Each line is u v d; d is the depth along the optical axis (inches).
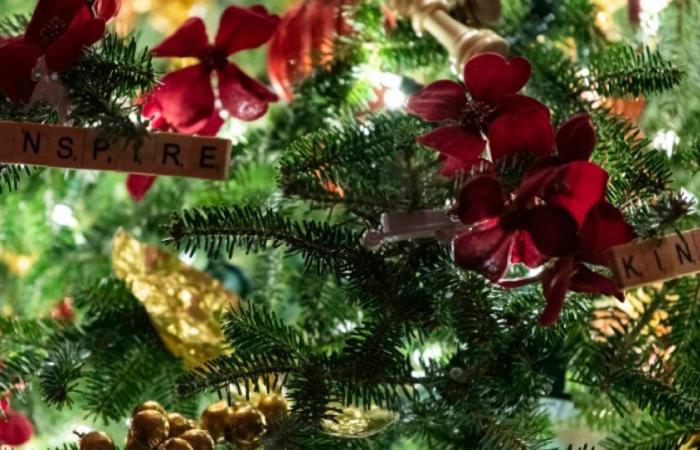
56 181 47.4
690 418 36.4
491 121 35.3
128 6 48.7
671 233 34.9
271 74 42.7
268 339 37.4
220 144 34.9
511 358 36.5
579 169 33.8
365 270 36.1
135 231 46.5
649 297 39.5
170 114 39.6
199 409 41.6
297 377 35.9
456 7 38.9
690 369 37.0
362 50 42.4
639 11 43.1
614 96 38.9
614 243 33.9
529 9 42.2
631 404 39.2
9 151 34.5
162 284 41.7
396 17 42.0
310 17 42.1
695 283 38.6
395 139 37.0
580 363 37.8
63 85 34.9
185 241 37.4
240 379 35.8
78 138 34.6
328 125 41.6
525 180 33.4
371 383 35.9
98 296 42.4
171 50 39.4
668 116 41.7
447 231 34.6
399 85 43.7
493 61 35.0
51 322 42.2
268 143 43.4
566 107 38.7
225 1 53.1
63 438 43.7
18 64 34.9
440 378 36.5
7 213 47.3
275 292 43.9
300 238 36.0
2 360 39.8
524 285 34.5
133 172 34.9
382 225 34.8
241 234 35.8
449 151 34.7
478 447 38.1
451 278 36.0
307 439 36.0
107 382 40.2
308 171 36.6
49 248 47.6
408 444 42.0
